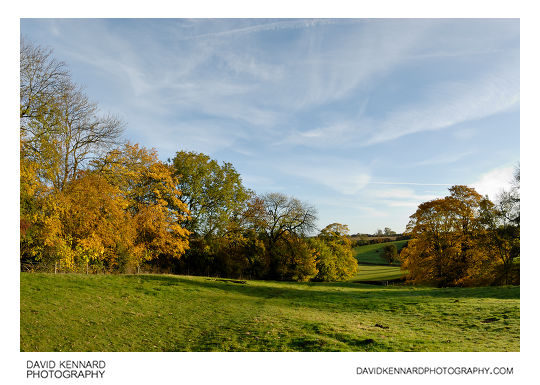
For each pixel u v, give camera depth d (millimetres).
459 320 14656
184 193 37781
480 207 34031
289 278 44500
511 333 11898
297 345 10383
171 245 31219
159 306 16250
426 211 36875
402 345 10609
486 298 19844
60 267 21203
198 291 21953
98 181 24609
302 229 45938
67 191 22828
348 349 10047
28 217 18891
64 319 11453
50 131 22062
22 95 20688
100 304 14484
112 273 26297
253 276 42156
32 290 14352
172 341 10828
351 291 28812
